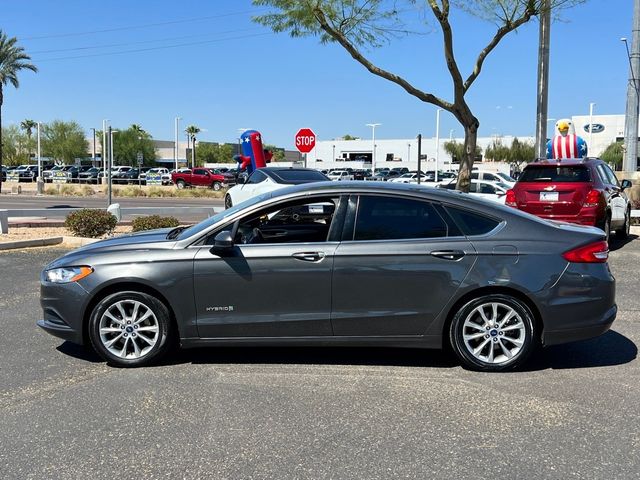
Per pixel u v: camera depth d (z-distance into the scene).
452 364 5.50
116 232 14.80
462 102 12.86
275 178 14.24
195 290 5.21
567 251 5.15
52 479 3.52
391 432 4.12
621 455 3.80
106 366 5.45
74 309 5.30
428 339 5.22
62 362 5.56
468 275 5.10
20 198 35.59
